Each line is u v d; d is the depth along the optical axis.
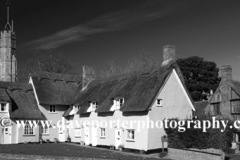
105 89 42.62
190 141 30.69
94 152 32.84
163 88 34.47
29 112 45.34
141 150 33.06
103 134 40.09
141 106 33.56
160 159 27.20
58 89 50.75
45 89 49.22
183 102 36.00
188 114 36.16
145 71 38.22
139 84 36.88
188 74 64.19
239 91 40.47
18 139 43.88
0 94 43.56
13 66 103.00
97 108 40.25
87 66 51.28
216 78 65.19
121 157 28.30
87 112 42.91
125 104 35.84
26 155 28.50
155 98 33.50
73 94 51.25
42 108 47.72
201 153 25.98
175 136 31.28
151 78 36.12
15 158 28.80
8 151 32.59
